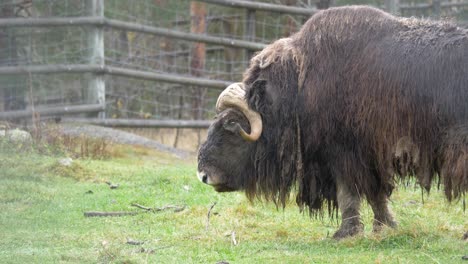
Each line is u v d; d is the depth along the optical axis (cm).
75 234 1041
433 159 934
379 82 941
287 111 995
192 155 1956
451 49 924
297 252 920
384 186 991
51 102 1872
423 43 941
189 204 1262
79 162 1592
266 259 884
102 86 2031
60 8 1905
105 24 2017
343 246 941
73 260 874
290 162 1009
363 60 957
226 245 972
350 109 957
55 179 1416
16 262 852
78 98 1981
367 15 984
